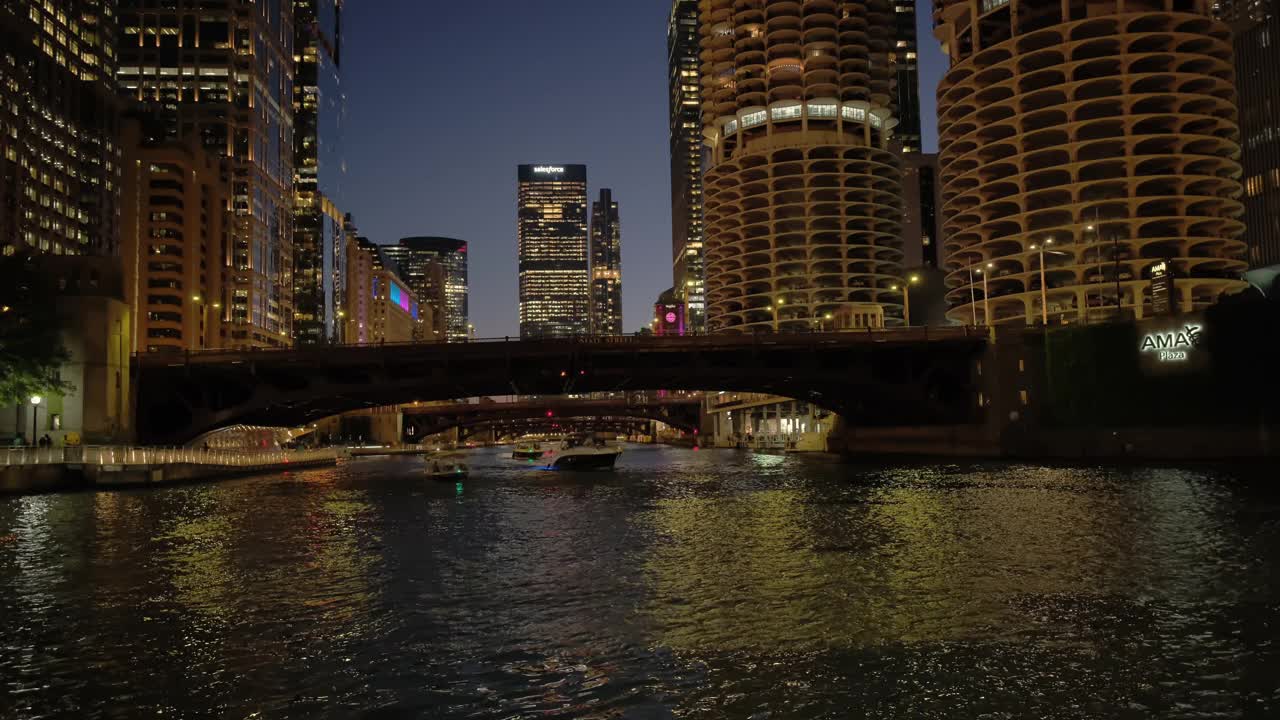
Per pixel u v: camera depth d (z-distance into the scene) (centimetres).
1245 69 19975
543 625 2161
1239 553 2961
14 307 7281
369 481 8406
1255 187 19675
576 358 8969
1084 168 14775
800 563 2947
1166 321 8088
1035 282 14975
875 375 9819
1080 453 8594
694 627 2116
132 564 3133
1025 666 1781
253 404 9175
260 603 2447
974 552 3089
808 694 1644
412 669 1823
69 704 1638
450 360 8850
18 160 15038
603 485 7269
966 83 15750
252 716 1573
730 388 10619
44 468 6688
